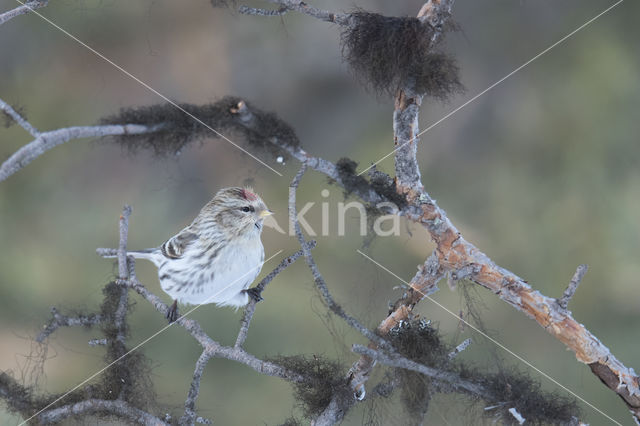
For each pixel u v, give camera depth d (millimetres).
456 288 5355
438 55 5035
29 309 8680
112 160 9922
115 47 10516
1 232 9383
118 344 5578
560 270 8836
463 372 4949
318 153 10555
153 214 9891
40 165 9773
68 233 9609
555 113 9562
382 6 10891
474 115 10195
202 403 8180
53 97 10016
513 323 8703
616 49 9305
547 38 9969
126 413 5359
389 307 5234
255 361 5301
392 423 5020
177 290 7016
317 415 5094
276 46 11180
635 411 4969
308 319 8664
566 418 4898
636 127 9047
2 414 5758
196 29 11016
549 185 9336
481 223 9539
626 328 8461
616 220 8812
